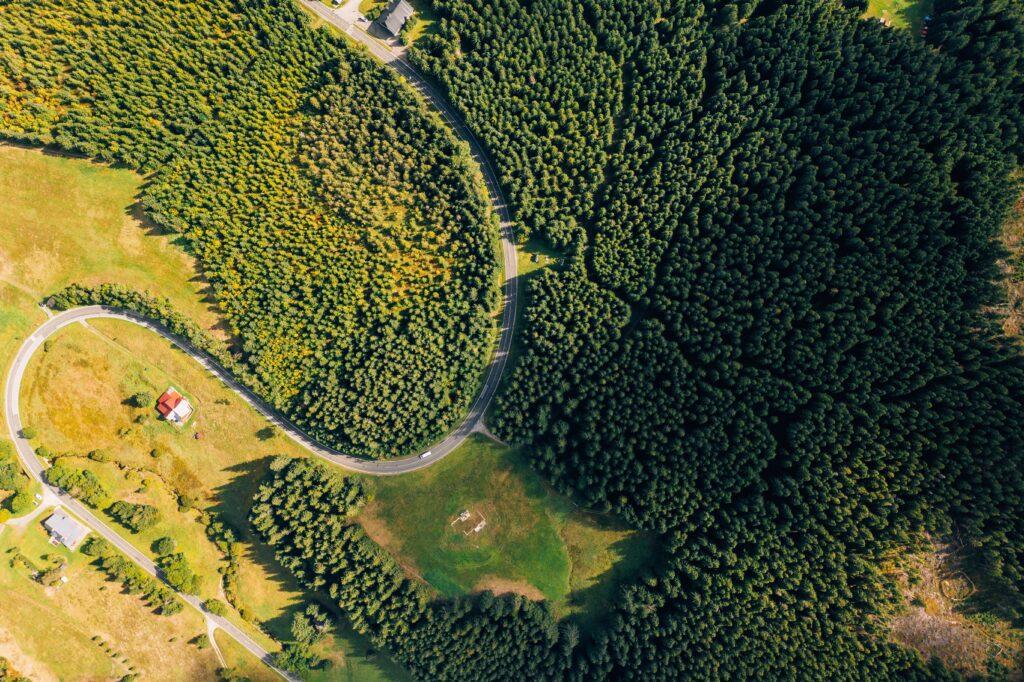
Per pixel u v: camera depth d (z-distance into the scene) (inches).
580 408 3070.9
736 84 2962.6
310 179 2972.4
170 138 2930.6
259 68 2881.4
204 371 3171.8
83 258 3021.7
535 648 3046.3
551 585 3176.7
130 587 3117.6
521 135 2977.4
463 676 3110.2
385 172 2955.2
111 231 3021.7
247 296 3029.0
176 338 3149.6
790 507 2913.4
